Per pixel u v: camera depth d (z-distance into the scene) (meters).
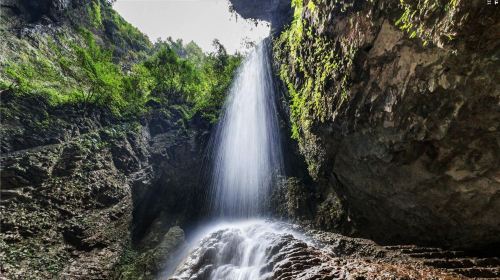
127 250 11.06
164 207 14.14
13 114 11.06
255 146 16.88
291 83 11.95
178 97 19.70
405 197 8.34
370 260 8.08
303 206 13.11
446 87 5.48
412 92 6.16
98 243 10.03
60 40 18.30
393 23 5.90
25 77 13.13
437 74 5.48
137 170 13.80
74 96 13.80
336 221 11.60
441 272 6.38
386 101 6.86
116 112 15.24
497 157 5.78
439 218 7.96
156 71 18.91
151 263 10.34
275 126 15.82
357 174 9.42
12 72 11.80
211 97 18.81
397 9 5.71
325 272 5.99
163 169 15.05
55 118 12.23
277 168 15.30
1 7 16.58
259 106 17.06
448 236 8.14
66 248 9.09
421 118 6.33
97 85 14.37
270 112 16.27
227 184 16.58
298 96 11.20
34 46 15.94
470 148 6.06
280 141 15.41
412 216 8.70
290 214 13.20
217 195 16.16
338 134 8.98
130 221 12.12
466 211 7.22
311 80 9.69
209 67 20.64
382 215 9.72
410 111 6.45
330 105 8.66
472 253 7.82
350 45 7.25
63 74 15.71
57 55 16.41
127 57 24.95
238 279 7.87
